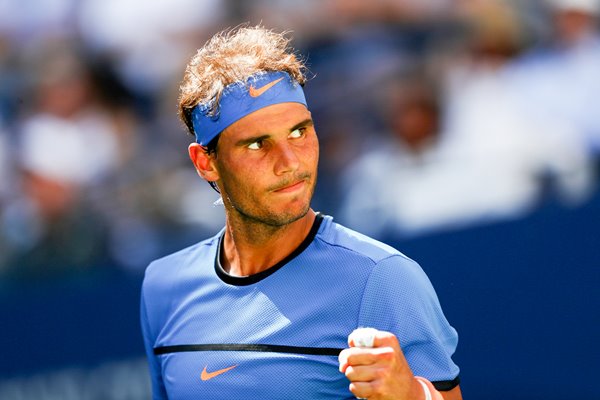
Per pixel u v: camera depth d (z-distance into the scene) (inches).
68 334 804.6
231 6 983.0
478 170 823.1
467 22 895.1
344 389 328.5
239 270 355.6
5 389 818.2
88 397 797.2
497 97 852.0
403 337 321.4
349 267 333.1
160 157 929.5
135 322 788.6
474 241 714.2
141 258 849.5
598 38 856.3
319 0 938.7
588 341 689.6
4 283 887.1
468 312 715.4
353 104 887.7
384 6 925.2
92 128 973.2
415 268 336.8
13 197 945.5
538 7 885.2
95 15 1029.2
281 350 331.9
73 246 890.7
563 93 834.2
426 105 863.1
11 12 1048.2
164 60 995.9
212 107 332.2
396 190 823.7
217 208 853.2
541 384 700.0
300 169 326.0
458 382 334.3
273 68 330.0
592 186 783.1
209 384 343.0
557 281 697.0
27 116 995.3
